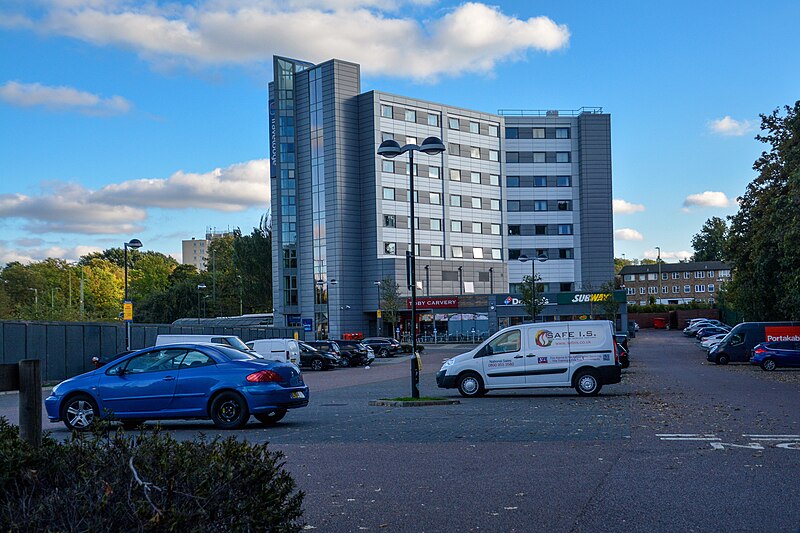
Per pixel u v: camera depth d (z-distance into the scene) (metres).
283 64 87.94
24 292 110.44
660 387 24.27
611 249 97.44
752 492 7.71
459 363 21.83
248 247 102.19
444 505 7.32
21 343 31.86
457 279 90.94
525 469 9.23
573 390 23.58
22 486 4.39
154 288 128.38
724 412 15.70
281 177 87.69
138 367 14.44
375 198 84.75
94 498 4.14
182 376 14.10
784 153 38.34
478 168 94.38
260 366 14.16
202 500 4.18
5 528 3.97
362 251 86.06
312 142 86.19
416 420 15.22
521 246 96.81
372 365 51.25
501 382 21.50
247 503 4.39
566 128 98.38
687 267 145.38
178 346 14.54
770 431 12.44
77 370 35.19
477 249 93.62
